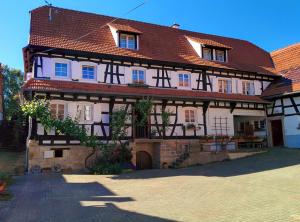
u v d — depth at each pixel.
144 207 8.40
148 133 18.92
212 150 19.72
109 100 18.19
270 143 23.28
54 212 7.90
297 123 21.50
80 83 17.86
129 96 17.94
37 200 9.29
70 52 17.88
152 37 22.77
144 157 19.25
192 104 20.78
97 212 7.90
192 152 19.31
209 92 21.88
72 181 13.08
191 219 7.19
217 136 20.06
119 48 19.91
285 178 12.27
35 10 20.14
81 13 21.73
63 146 16.61
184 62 21.16
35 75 17.09
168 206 8.50
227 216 7.39
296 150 20.20
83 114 17.53
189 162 18.97
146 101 18.12
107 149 17.06
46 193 10.38
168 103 19.97
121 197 9.78
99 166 16.02
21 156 20.80
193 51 23.23
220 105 21.89
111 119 17.97
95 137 17.00
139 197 9.77
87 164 17.02
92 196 9.93
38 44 17.09
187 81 21.56
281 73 25.16
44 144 16.22
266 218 7.16
